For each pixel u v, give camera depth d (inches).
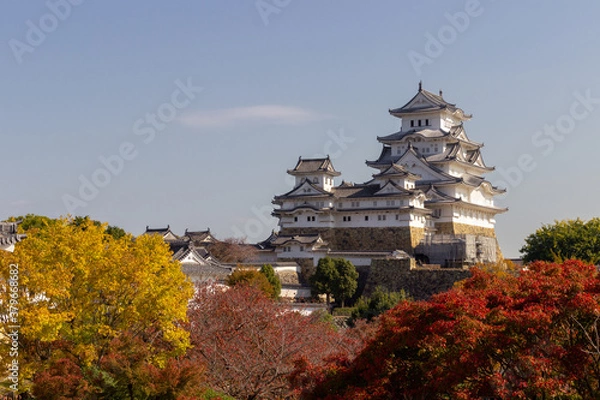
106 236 1814.7
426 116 6048.2
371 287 4704.7
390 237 5187.0
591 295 1337.4
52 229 1686.8
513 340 1314.0
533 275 1470.2
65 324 1601.9
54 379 1379.2
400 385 1421.0
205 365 1626.5
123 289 1674.5
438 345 1333.7
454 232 5506.9
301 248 5088.6
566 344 1375.5
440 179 5629.9
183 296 1729.8
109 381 1366.9
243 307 2009.1
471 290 1521.9
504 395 1284.4
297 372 1521.9
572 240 4650.6
